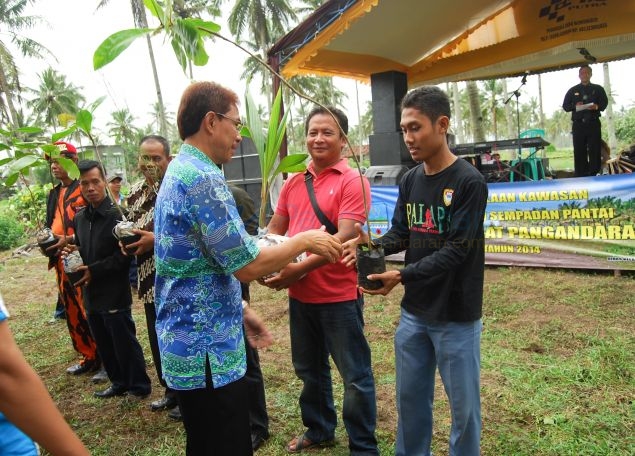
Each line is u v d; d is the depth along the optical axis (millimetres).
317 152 2592
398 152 8406
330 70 8523
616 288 5352
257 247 1798
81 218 3715
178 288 1789
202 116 1810
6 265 10992
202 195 1709
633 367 3547
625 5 8086
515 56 9281
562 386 3391
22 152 3170
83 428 3395
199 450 1921
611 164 7484
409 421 2414
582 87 7949
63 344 5238
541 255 6254
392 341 4500
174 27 1765
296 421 3260
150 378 4195
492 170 8305
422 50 8883
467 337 2166
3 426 1103
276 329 5129
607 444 2705
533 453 2707
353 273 2578
